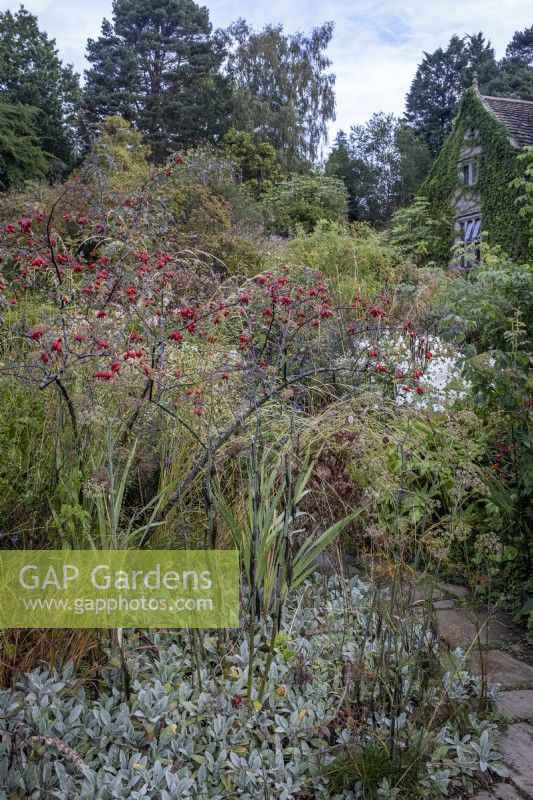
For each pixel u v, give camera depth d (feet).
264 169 81.46
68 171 83.35
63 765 6.35
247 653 8.16
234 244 27.50
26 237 11.53
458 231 56.85
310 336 14.14
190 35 99.25
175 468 9.75
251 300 11.98
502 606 10.78
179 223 26.43
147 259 11.48
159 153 88.22
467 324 14.83
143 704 7.09
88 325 9.50
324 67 93.86
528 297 11.75
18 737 6.13
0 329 10.17
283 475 9.65
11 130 72.18
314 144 93.45
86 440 8.57
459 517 10.25
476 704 7.98
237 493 10.30
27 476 8.42
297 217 64.08
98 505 7.70
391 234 61.21
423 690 7.46
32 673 7.02
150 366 9.59
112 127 39.75
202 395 10.22
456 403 13.84
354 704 7.34
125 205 13.41
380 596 8.23
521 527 11.35
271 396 10.18
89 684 7.47
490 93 125.59
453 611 10.59
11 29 96.27
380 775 6.66
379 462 9.20
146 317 10.38
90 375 8.80
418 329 17.75
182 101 94.17
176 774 6.32
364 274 30.30
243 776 6.48
